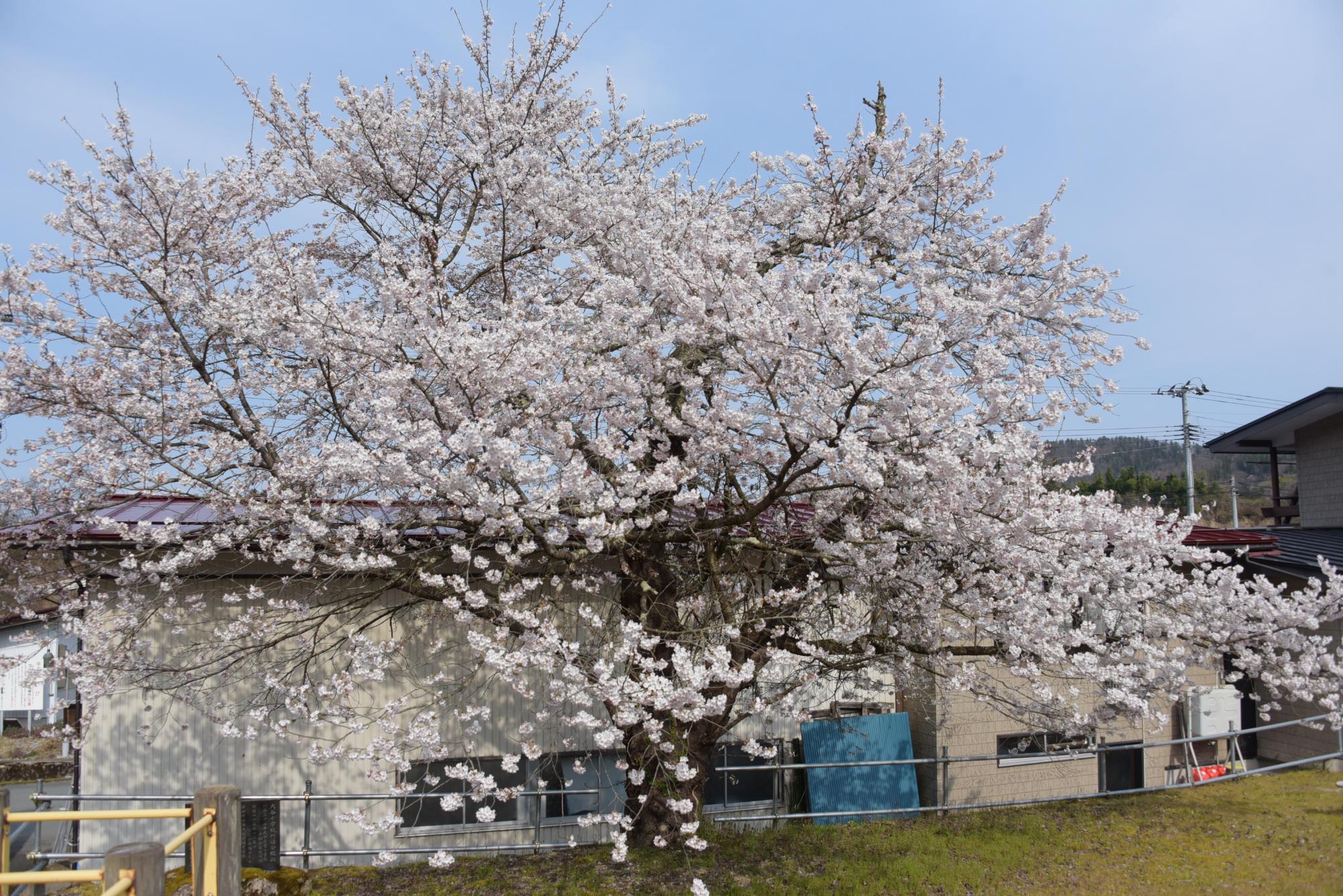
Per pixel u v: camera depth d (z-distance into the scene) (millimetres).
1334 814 8398
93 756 7434
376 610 7992
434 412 5910
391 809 7965
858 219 7973
